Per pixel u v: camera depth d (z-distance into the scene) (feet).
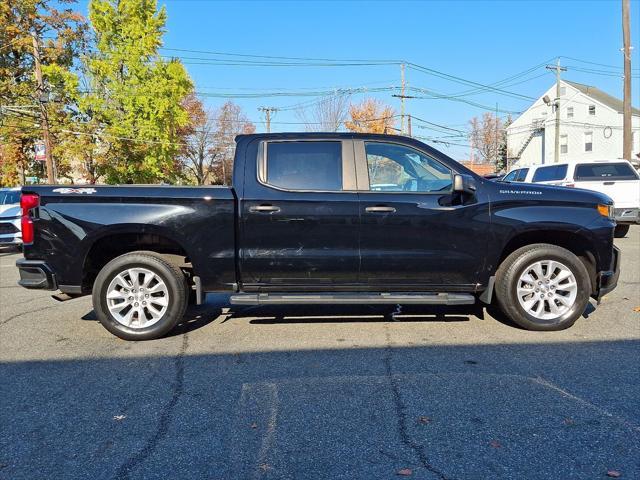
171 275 16.28
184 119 101.96
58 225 16.07
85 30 107.65
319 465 9.07
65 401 11.86
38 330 17.79
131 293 16.39
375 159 16.44
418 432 10.18
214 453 9.52
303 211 15.88
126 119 97.09
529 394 11.85
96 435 10.25
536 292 16.52
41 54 101.86
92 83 98.73
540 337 16.07
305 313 19.39
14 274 31.40
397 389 12.25
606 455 9.23
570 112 149.79
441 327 17.31
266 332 17.08
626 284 23.94
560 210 16.28
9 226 42.37
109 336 16.98
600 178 43.04
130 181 103.19
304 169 16.29
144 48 94.94
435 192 16.22
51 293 24.77
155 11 97.04
